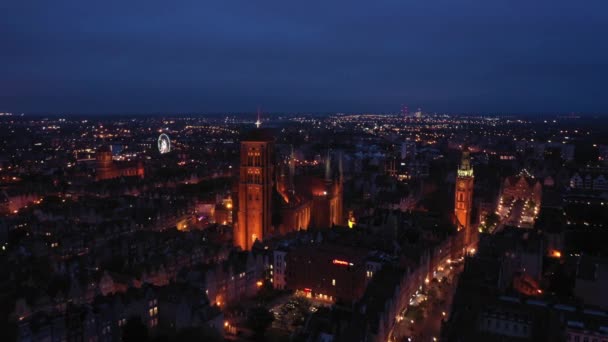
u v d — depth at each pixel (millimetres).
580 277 180750
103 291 190625
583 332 134125
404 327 167500
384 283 168500
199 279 182750
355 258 198875
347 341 128875
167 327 169250
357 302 158750
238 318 179500
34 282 197125
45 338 140625
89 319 150875
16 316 156875
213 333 160375
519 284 187125
